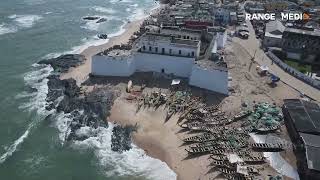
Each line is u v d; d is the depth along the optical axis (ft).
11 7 628.28
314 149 252.62
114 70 376.27
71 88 352.49
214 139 277.23
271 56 425.69
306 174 241.35
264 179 238.68
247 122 297.94
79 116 310.65
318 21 559.38
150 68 385.70
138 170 255.29
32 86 364.17
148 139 284.41
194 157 262.06
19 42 475.31
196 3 646.33
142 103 329.31
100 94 338.95
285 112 310.45
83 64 414.21
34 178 247.70
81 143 281.95
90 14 621.72
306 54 418.92
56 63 410.52
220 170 246.68
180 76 377.71
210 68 345.31
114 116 312.91
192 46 367.66
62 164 261.03
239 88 352.90
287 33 431.02
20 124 302.86
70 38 501.15
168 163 260.01
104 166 259.39
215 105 324.39
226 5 624.59
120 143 279.49
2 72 388.98
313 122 284.00
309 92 348.59
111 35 519.19
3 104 329.31
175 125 297.94
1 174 249.75
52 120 308.81
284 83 364.58
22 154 269.44
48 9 634.02
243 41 479.41
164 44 374.02
